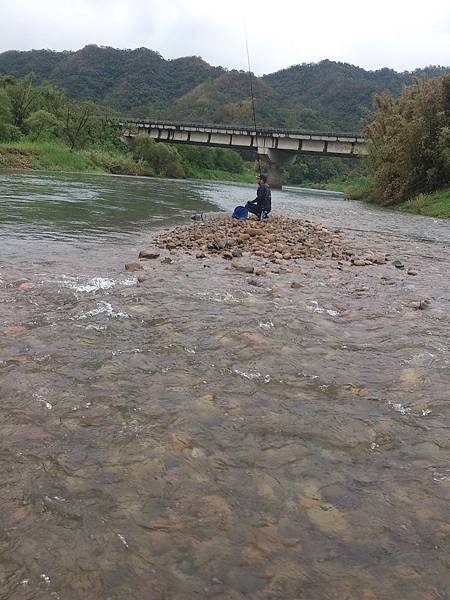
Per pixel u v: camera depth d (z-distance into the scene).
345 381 3.55
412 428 2.96
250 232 10.81
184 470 2.44
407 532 2.10
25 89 53.53
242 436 2.77
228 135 60.16
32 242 8.46
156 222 12.73
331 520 2.15
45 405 2.96
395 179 28.16
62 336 4.05
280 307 5.34
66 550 1.90
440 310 5.58
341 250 9.77
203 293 5.73
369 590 1.79
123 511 2.13
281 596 1.75
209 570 1.84
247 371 3.62
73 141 54.53
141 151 60.34
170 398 3.15
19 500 2.15
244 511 2.18
